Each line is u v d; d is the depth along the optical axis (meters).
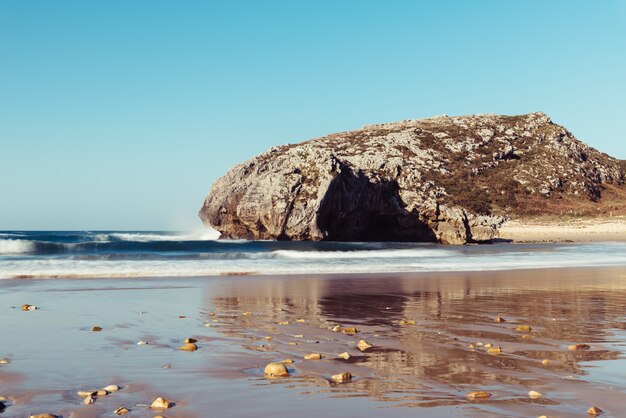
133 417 4.45
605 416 4.49
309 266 22.28
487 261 26.52
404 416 4.50
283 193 47.31
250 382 5.59
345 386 5.43
